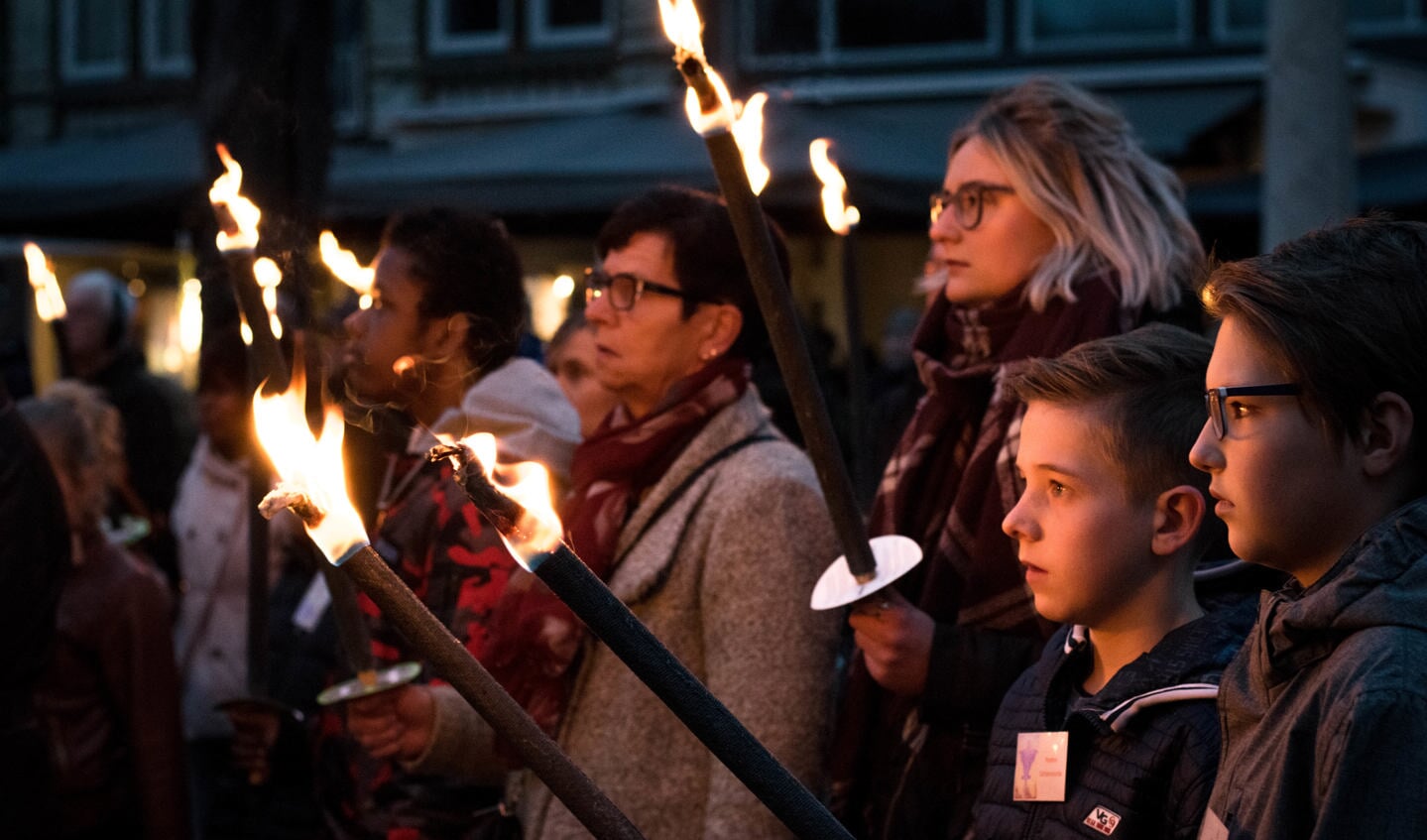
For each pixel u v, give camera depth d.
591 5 9.84
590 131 6.28
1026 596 1.60
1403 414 0.95
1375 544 0.93
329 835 2.02
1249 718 1.01
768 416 1.88
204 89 3.91
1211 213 5.73
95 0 11.27
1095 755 1.27
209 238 3.87
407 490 1.97
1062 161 1.76
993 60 9.09
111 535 2.90
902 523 1.81
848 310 2.04
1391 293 0.95
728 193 1.17
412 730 1.74
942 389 1.79
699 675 1.75
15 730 2.05
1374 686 0.87
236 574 3.19
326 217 3.95
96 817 2.55
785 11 8.71
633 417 1.93
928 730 1.66
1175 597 1.33
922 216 5.20
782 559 1.69
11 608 2.02
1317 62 4.68
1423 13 8.77
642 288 1.83
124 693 2.57
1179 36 8.88
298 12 3.90
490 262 1.87
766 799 0.92
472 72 10.05
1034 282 1.74
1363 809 0.86
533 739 0.88
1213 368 1.01
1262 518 0.98
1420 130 8.28
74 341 4.09
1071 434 1.32
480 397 1.95
